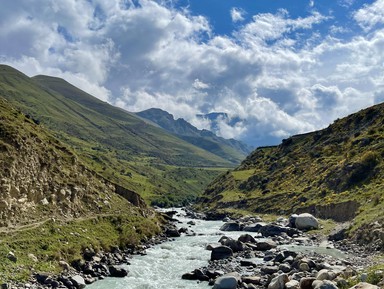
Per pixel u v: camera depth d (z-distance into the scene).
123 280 46.09
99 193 79.50
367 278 32.59
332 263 48.38
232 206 160.00
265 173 177.25
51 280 41.19
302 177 142.75
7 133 58.78
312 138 180.25
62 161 74.00
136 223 76.00
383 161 102.75
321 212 102.31
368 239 60.44
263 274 47.28
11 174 53.69
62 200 63.56
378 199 76.88
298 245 69.19
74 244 53.25
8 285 37.56
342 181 110.38
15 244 46.09
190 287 43.28
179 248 67.06
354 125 157.88
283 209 125.56
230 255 59.09
